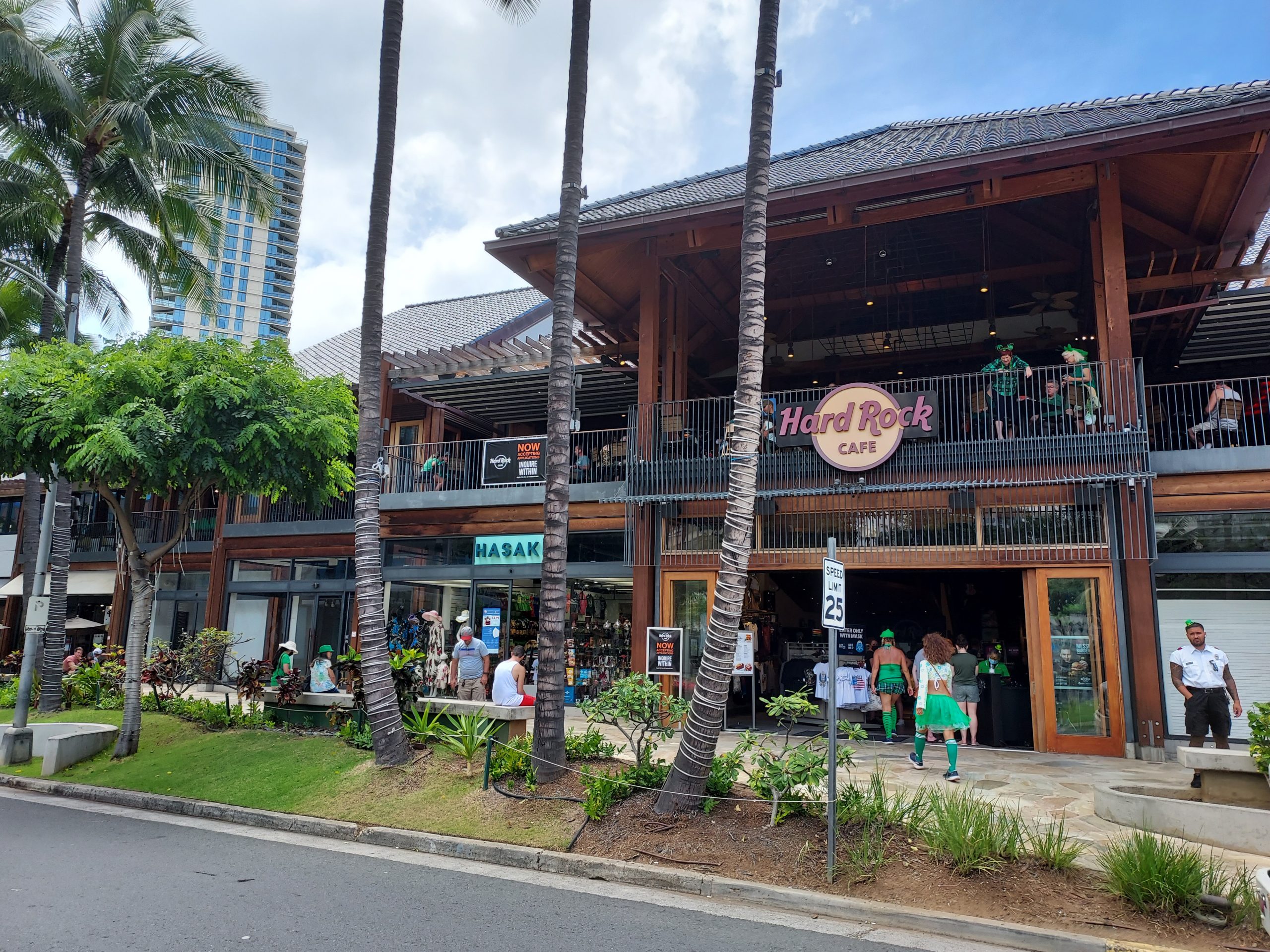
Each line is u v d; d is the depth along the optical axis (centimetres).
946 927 546
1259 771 741
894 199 1282
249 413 1063
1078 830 726
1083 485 1154
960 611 1853
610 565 1590
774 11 820
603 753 925
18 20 1579
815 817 716
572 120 929
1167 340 1579
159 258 1884
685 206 1313
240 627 2080
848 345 1792
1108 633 1134
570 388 891
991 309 1684
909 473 1229
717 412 1534
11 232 1770
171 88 1636
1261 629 1144
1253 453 1159
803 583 1881
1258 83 1210
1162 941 514
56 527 1603
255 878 659
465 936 527
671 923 561
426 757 944
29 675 1215
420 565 1831
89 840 788
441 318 2744
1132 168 1214
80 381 1038
